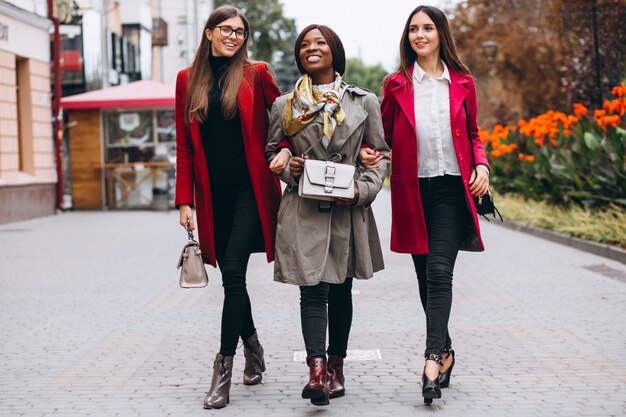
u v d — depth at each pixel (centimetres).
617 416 452
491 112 2508
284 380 538
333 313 497
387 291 912
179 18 4784
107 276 1064
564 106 2258
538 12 2444
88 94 2514
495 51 2473
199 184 497
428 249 481
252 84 489
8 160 2020
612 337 663
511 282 966
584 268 1089
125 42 3338
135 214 2330
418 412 463
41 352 638
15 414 476
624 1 1861
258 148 491
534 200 1831
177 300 873
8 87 2039
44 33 2250
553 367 566
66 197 2572
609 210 1338
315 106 463
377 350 623
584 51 1936
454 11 2667
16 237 1617
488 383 526
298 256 462
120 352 634
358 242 477
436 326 467
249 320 521
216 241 504
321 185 455
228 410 472
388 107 497
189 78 494
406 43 496
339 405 479
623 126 1518
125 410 478
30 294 930
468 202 473
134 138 2506
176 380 546
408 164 484
